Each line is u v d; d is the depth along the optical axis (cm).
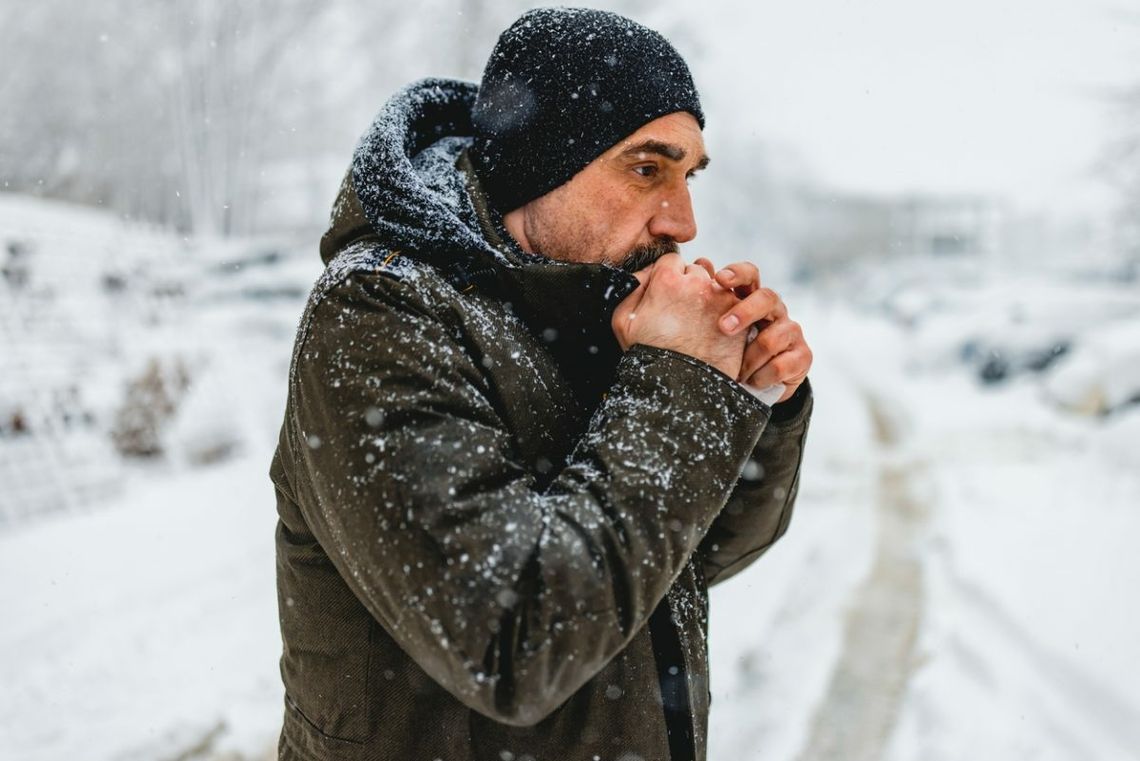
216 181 1980
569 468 97
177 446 813
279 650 422
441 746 103
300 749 114
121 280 995
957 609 468
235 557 565
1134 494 677
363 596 96
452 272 108
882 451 940
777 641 430
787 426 128
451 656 86
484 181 124
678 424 95
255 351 1201
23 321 808
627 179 118
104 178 1877
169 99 1922
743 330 101
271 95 2005
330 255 121
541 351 110
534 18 123
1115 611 435
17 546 580
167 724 346
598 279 107
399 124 120
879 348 2053
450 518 87
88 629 443
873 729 346
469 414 96
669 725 109
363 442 92
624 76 116
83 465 717
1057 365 1376
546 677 86
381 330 98
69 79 1828
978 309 1691
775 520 136
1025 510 664
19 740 333
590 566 88
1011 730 343
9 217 939
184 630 445
